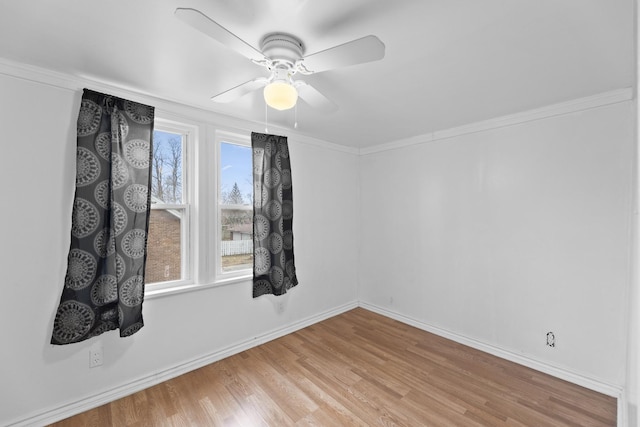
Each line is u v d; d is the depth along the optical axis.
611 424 1.80
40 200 1.81
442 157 3.09
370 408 1.96
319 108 1.86
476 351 2.76
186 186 2.51
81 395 1.93
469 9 1.23
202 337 2.50
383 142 3.61
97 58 1.67
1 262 1.70
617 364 2.08
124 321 2.02
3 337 1.70
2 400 1.70
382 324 3.40
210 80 1.93
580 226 2.24
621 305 2.07
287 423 1.83
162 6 1.22
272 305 3.01
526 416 1.88
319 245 3.50
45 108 1.81
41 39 1.48
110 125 1.99
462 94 2.14
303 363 2.53
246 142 2.88
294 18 1.28
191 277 2.52
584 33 1.40
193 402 2.02
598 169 2.16
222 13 1.25
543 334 2.42
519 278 2.56
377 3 1.19
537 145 2.45
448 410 1.94
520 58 1.64
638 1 0.61
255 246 2.80
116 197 2.01
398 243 3.52
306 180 3.36
